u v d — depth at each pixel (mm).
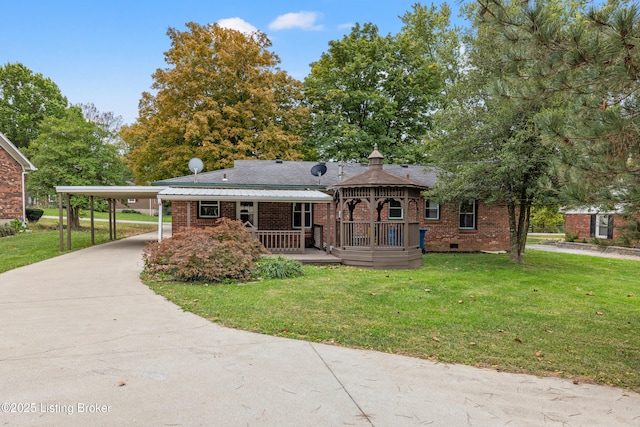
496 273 11742
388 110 26141
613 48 3762
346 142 24812
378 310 6977
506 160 11445
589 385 4078
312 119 28172
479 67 12477
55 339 5105
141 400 3488
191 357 4574
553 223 32531
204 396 3600
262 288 8695
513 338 5570
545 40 4160
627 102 4148
